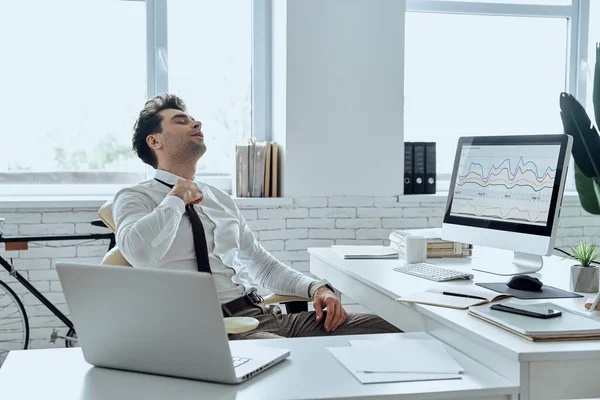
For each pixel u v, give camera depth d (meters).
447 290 1.98
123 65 3.63
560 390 1.40
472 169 2.51
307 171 3.57
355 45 3.58
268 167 3.58
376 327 2.28
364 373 1.42
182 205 2.21
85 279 1.41
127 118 3.66
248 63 3.79
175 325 1.36
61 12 3.55
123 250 2.15
